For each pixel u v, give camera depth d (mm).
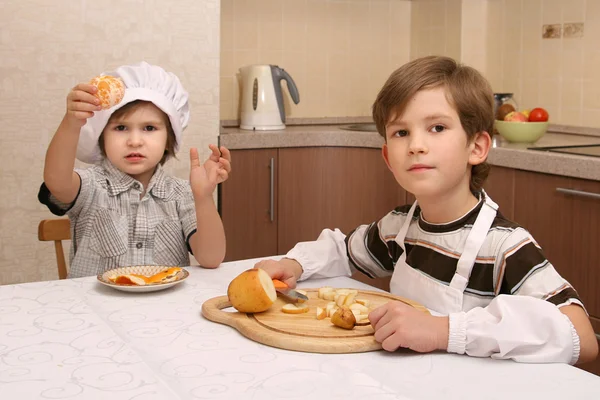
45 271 2383
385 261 1428
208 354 971
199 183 1460
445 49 3623
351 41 3748
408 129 1174
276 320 1083
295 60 3635
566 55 3201
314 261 1397
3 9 2254
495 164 2639
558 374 904
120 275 1312
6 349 985
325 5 3668
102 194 1624
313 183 3219
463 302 1209
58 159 1481
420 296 1247
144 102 1596
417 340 958
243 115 3357
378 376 895
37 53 2307
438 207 1240
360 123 3752
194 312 1163
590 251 2328
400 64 3863
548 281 1114
